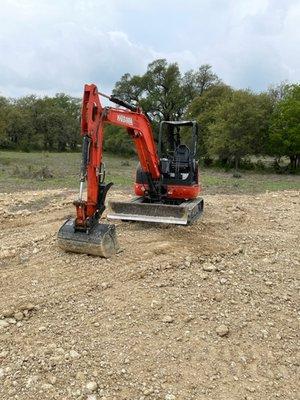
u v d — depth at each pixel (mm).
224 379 4102
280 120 32000
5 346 4445
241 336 4770
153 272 6172
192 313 5121
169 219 8188
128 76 51531
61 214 9906
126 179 22312
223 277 6137
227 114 33625
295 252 7477
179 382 4023
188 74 50656
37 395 3807
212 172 32062
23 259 6633
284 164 37219
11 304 5203
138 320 4941
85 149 6199
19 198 12680
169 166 9180
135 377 4059
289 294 5773
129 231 8211
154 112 52000
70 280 5883
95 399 3777
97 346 4465
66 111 76000
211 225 9039
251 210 11016
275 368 4309
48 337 4613
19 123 63250
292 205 12016
